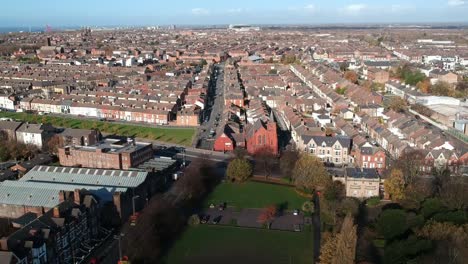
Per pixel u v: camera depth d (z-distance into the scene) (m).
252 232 159.38
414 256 134.00
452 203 168.75
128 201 169.88
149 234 150.12
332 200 175.75
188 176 193.38
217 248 148.00
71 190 165.38
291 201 186.12
